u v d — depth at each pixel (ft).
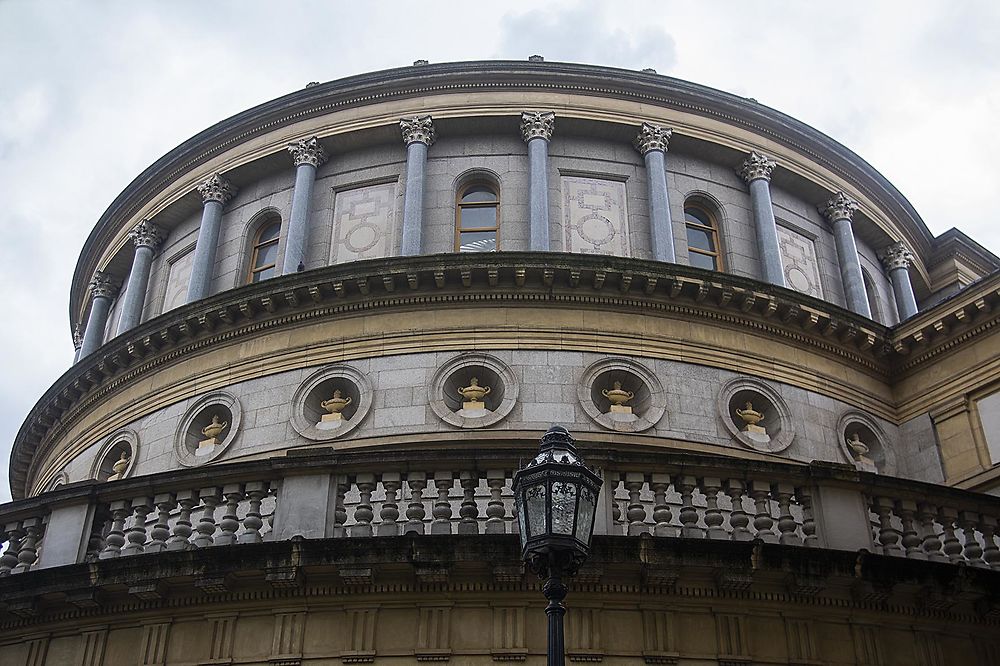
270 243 100.53
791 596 53.88
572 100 99.45
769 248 96.07
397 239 93.76
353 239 95.55
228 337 87.20
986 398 83.51
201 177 105.60
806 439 82.58
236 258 99.66
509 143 98.73
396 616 52.08
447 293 83.25
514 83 100.01
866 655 54.13
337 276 83.66
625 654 51.31
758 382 83.61
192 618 53.67
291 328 85.35
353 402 81.51
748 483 56.08
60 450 99.96
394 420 78.74
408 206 93.20
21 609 54.90
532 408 78.54
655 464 54.85
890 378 91.40
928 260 118.11
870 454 86.94
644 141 98.58
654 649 51.55
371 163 99.81
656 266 83.20
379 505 60.44
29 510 59.00
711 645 52.24
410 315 83.35
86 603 54.19
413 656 50.96
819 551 52.80
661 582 52.24
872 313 105.81
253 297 85.51
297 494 54.70
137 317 105.19
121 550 55.77
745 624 53.06
